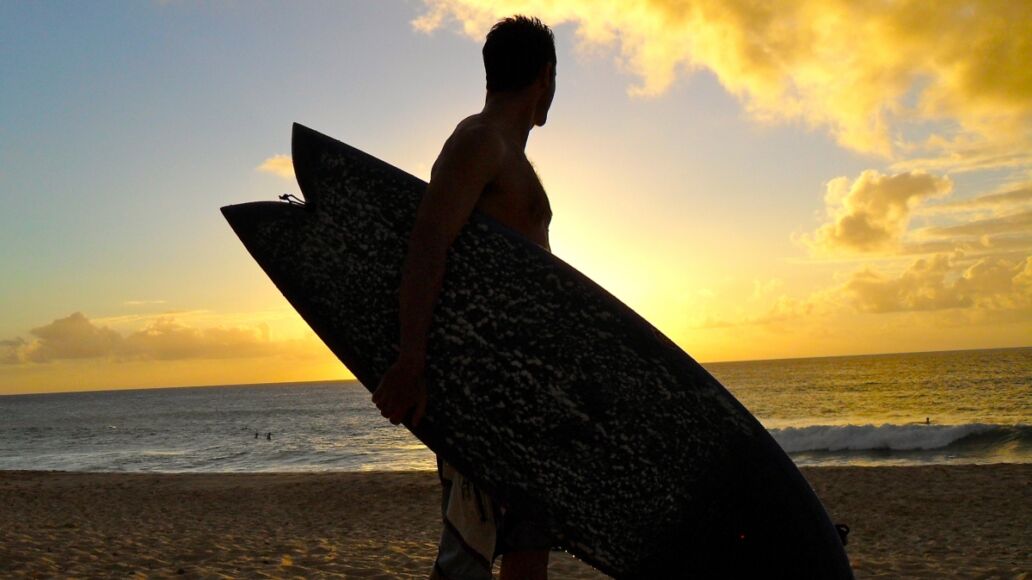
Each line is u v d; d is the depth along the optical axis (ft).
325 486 57.67
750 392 236.63
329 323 6.06
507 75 6.40
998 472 52.39
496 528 6.37
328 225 6.22
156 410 342.85
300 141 6.47
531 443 5.78
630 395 5.86
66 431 222.48
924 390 214.28
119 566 23.07
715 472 5.83
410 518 41.83
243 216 6.35
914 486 47.16
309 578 21.27
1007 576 20.40
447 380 5.79
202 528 39.24
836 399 196.13
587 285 6.01
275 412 281.95
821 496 44.73
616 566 5.74
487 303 5.85
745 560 5.81
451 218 5.66
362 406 301.02
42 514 47.14
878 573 21.63
